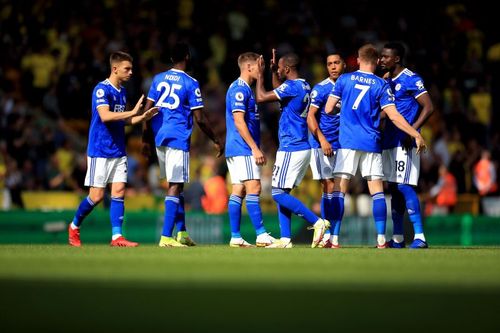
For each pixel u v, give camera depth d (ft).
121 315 45.06
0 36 261.44
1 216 174.91
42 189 216.13
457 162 228.22
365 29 297.74
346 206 207.51
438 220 189.67
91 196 123.65
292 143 120.57
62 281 61.26
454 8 308.81
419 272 70.64
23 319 43.70
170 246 121.29
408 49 293.64
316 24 295.89
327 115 126.41
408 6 303.48
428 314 45.55
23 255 92.84
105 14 270.87
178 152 120.98
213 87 262.88
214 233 181.16
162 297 52.26
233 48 279.08
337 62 122.83
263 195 214.28
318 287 57.77
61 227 177.78
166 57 265.13
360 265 78.38
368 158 120.37
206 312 46.19
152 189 217.15
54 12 268.00
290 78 122.31
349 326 41.63
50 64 256.11
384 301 50.70
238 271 70.44
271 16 290.56
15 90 251.19
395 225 128.16
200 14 284.82
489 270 73.67
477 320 43.55
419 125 123.03
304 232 180.24
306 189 217.56
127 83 240.94
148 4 280.10
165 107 121.08
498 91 273.95
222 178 216.74
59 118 239.91
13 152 220.43
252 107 123.24
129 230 179.01
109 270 70.95
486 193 230.27
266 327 41.27
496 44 298.97
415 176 123.34
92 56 247.91
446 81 281.74
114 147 123.03
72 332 39.86
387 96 118.42
